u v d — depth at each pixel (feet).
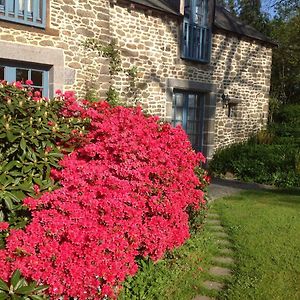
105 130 11.27
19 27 19.57
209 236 15.12
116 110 13.25
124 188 9.45
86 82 22.59
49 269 7.61
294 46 52.90
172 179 11.18
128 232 8.89
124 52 25.85
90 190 9.21
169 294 10.69
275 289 10.93
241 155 32.55
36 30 20.17
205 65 32.01
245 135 37.14
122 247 8.43
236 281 11.51
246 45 35.42
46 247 7.77
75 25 21.76
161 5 28.86
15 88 11.72
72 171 9.64
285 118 43.14
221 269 12.53
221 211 19.25
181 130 13.41
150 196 10.27
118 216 8.77
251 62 36.27
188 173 12.21
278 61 53.83
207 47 32.07
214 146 33.83
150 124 12.68
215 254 13.67
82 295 7.67
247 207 20.04
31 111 10.77
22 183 9.04
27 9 19.94
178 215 10.82
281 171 29.50
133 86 26.55
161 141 12.22
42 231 8.05
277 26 56.85
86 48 22.44
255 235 15.31
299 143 35.17
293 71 54.19
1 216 8.51
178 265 12.37
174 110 31.27
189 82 30.78
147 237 9.69
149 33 27.45
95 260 7.88
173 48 29.37
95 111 12.49
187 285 11.23
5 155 9.46
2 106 10.28
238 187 26.96
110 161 10.67
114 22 25.11
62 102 12.61
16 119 10.17
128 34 26.02
